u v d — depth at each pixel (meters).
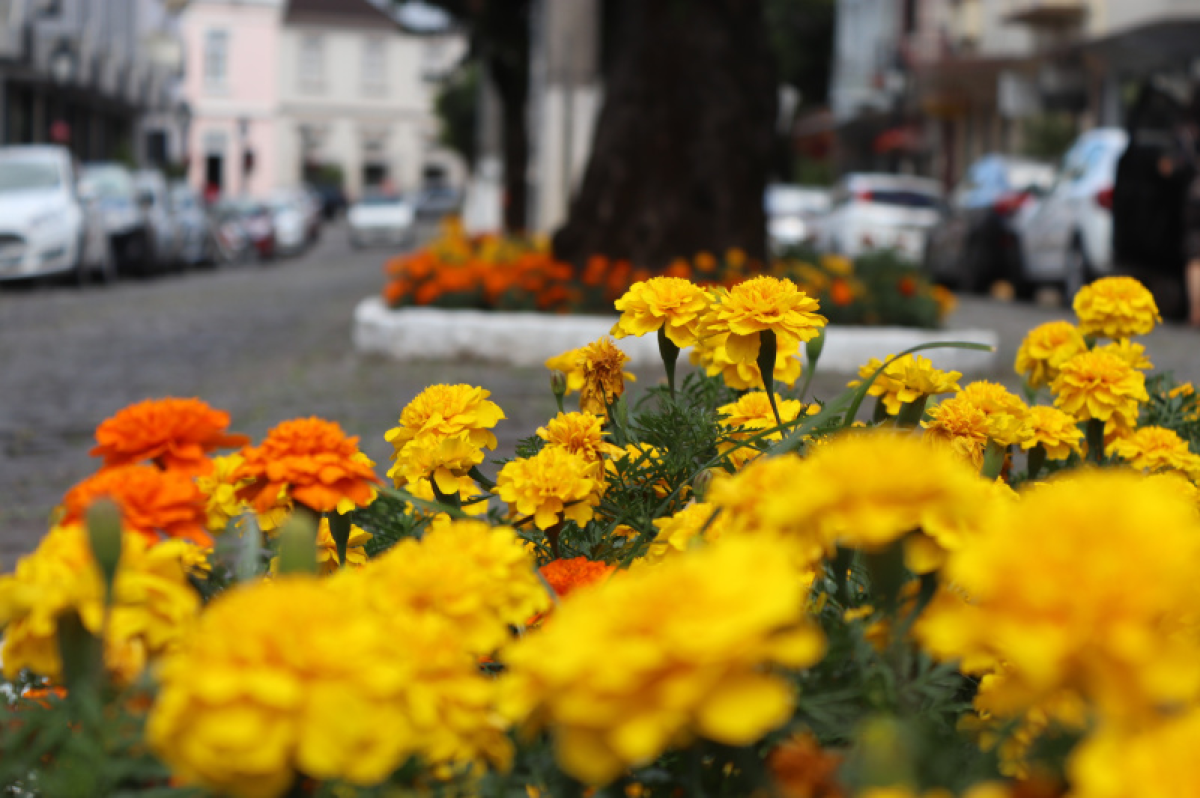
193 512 1.17
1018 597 0.72
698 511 1.45
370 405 6.96
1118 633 0.69
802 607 1.28
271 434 1.45
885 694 1.05
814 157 46.22
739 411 2.06
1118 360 2.32
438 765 1.02
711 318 1.81
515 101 22.61
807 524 0.90
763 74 10.01
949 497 0.86
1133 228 11.27
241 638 0.78
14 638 1.08
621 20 10.29
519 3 20.89
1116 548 0.69
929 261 17.81
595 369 2.16
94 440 6.46
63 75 28.09
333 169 68.38
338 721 0.77
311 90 68.56
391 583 1.05
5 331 11.77
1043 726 1.02
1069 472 2.10
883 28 40.44
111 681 1.09
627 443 2.14
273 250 29.11
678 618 0.72
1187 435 2.74
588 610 0.79
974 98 31.41
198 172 65.62
